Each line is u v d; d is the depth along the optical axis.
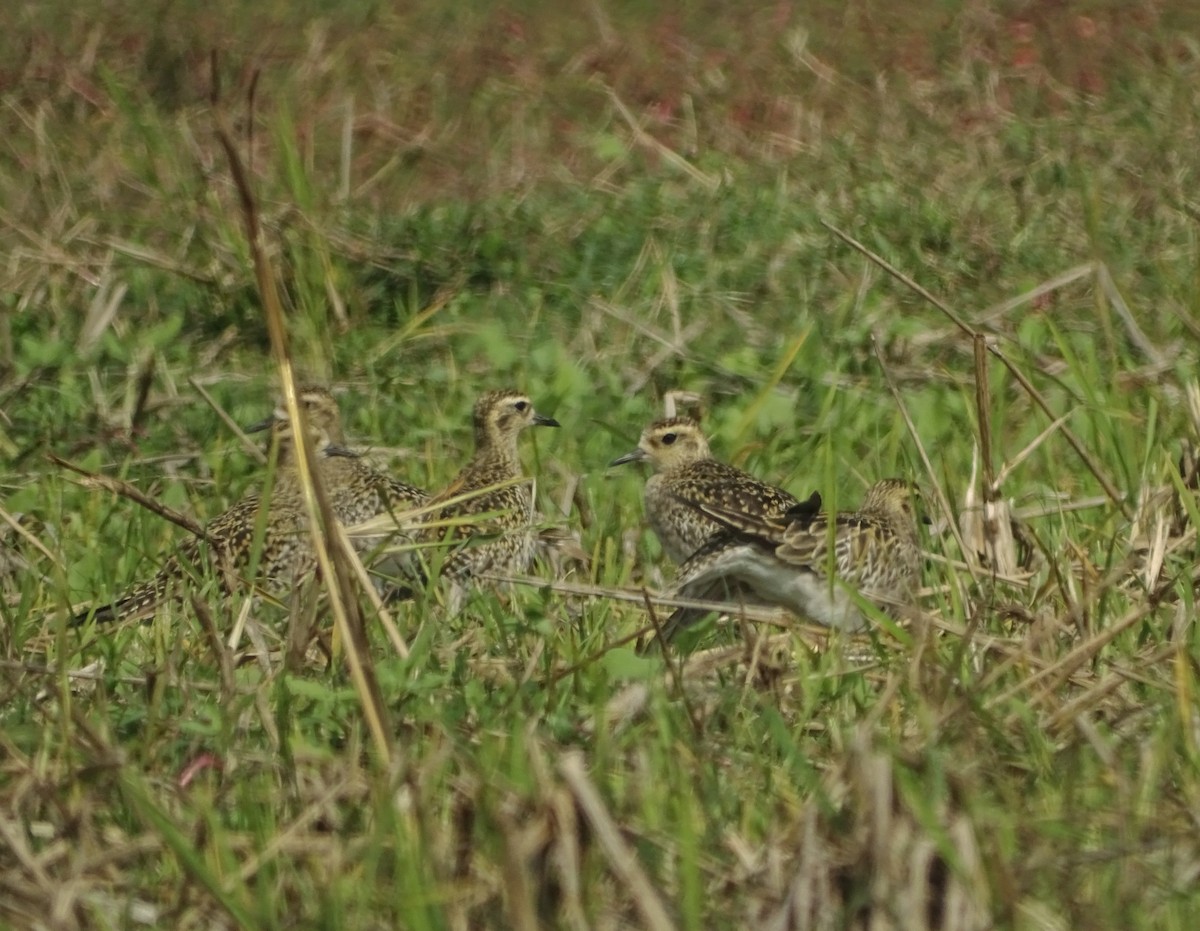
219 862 8.06
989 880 7.52
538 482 14.93
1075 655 10.02
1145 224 20.53
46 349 16.88
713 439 15.91
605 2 34.22
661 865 8.02
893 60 29.23
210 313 18.23
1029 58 28.86
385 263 19.14
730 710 9.80
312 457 9.12
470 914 7.71
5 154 23.19
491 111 27.27
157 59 27.47
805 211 20.67
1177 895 7.77
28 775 8.73
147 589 12.02
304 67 28.36
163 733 9.52
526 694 9.82
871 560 12.70
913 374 16.70
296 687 9.67
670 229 20.12
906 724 9.59
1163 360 15.76
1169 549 11.86
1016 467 14.05
